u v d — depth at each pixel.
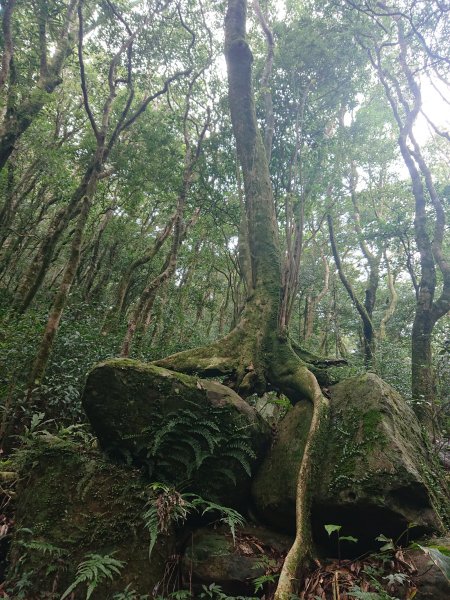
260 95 8.72
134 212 14.55
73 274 5.61
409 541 3.20
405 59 9.00
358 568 3.08
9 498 3.83
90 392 3.81
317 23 8.68
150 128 10.55
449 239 11.23
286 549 3.50
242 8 7.50
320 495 3.46
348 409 4.06
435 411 5.93
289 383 4.95
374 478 3.30
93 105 14.28
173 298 13.89
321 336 18.70
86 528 3.21
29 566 3.03
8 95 8.41
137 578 3.02
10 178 12.43
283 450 4.15
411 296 16.27
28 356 5.61
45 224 20.22
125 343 6.88
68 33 9.79
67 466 3.61
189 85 9.42
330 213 11.11
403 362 10.59
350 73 8.98
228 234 12.77
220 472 3.85
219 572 3.17
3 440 4.53
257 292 5.82
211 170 9.83
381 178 15.21
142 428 3.77
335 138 9.49
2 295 12.38
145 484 3.59
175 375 4.05
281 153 8.66
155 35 8.55
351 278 17.81
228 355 5.23
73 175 13.89
